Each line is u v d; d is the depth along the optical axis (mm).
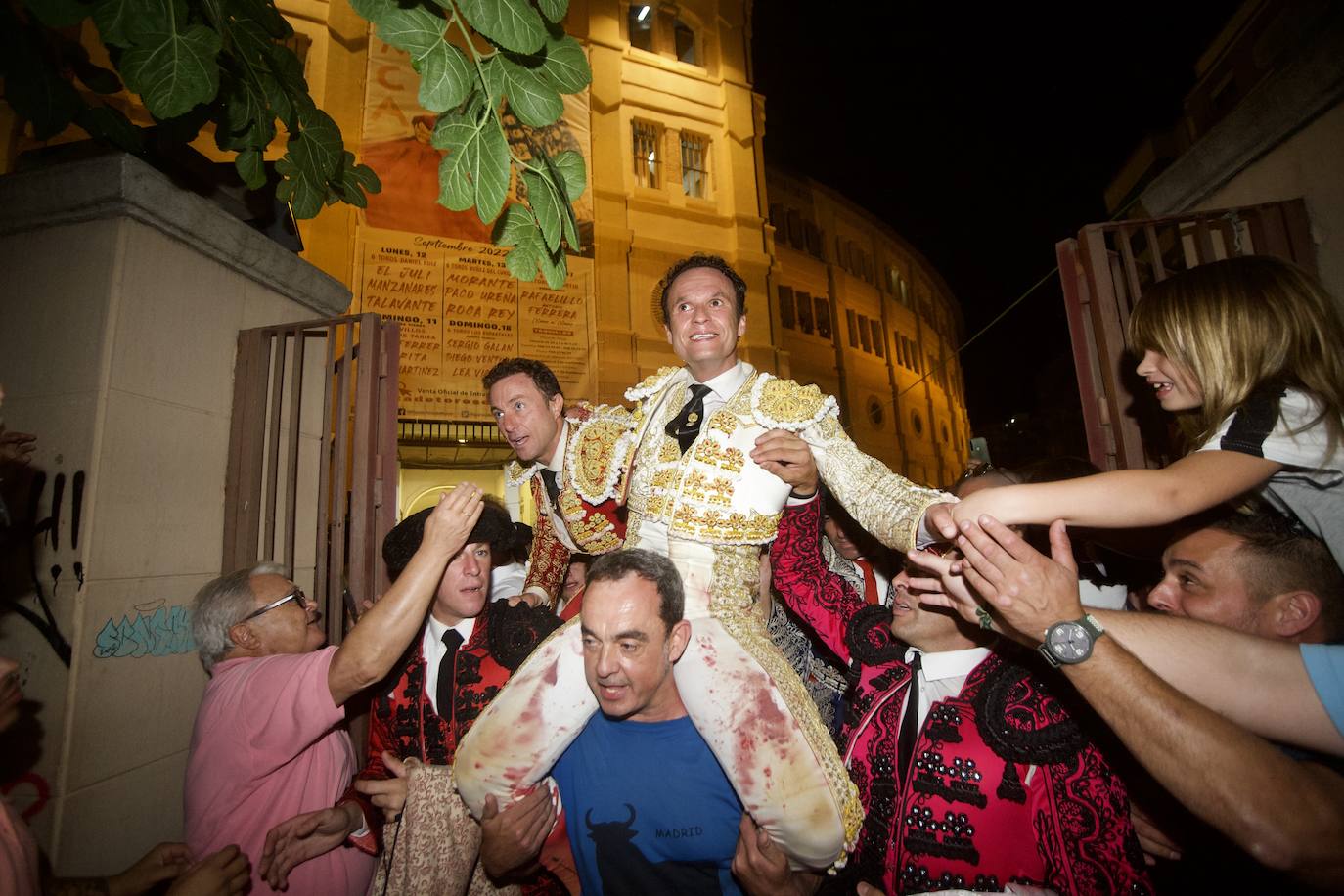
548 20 1506
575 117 11211
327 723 1808
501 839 1607
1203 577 1347
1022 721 1472
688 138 12867
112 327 2215
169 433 2389
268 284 2842
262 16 1867
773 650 1590
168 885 1993
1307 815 932
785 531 1953
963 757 1518
